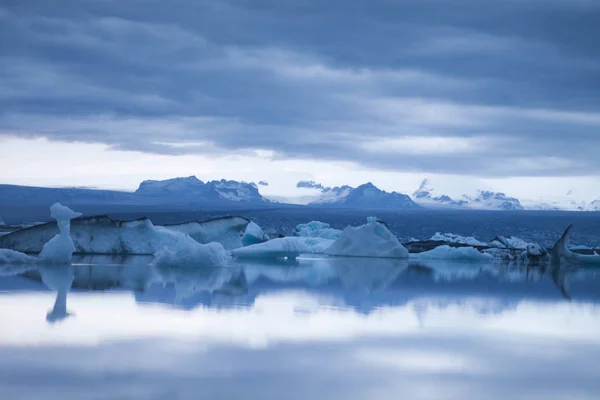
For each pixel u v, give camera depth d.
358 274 26.34
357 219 129.25
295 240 38.69
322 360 10.07
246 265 29.88
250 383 8.71
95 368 9.16
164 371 9.12
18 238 31.77
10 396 7.88
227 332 11.93
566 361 10.52
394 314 14.79
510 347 11.49
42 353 9.91
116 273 22.19
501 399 8.45
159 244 35.09
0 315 12.90
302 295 17.92
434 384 8.98
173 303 15.30
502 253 47.00
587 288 22.94
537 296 19.67
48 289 17.05
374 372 9.48
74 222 33.09
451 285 22.59
